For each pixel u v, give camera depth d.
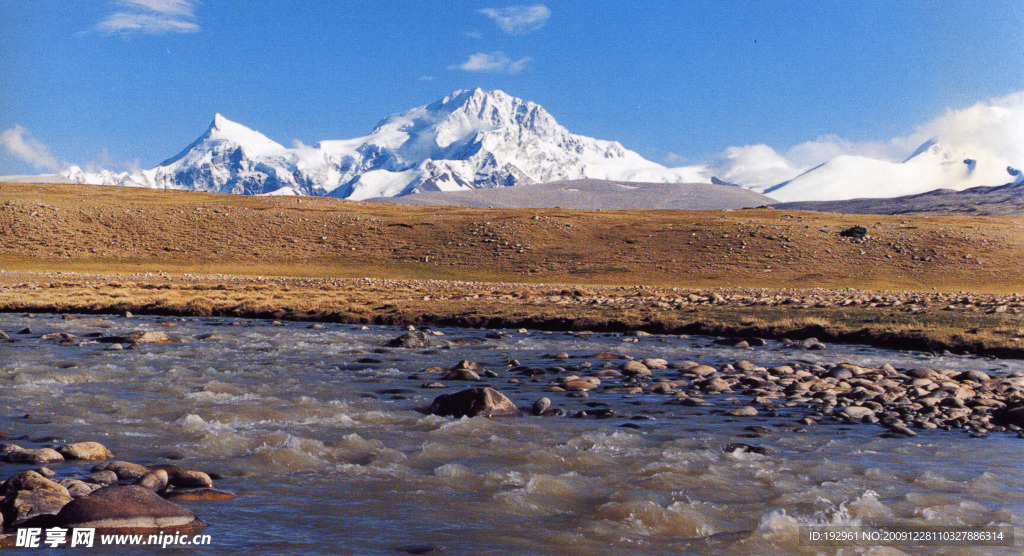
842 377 23.12
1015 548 9.10
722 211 144.88
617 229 114.69
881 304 48.47
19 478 9.35
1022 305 48.22
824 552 8.92
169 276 81.56
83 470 11.12
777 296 59.59
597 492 11.13
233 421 15.35
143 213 114.00
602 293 64.56
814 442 14.49
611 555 8.62
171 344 29.72
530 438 14.34
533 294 61.16
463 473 11.80
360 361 25.78
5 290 56.16
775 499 10.86
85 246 99.81
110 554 8.02
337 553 8.32
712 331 38.81
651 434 15.02
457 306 47.81
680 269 96.19
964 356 30.58
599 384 21.52
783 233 109.06
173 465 11.88
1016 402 17.69
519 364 25.16
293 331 37.38
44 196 124.38
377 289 65.75
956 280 91.69
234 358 25.83
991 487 11.58
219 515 9.50
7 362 22.67
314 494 10.60
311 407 16.97
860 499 10.77
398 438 14.21
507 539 9.03
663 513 10.04
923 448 14.07
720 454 13.39
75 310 47.62
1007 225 120.50
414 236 111.19
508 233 110.81
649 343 34.12
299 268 96.81
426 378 22.12
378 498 10.51
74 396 17.47
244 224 113.50
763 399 19.08
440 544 8.76
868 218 130.25
